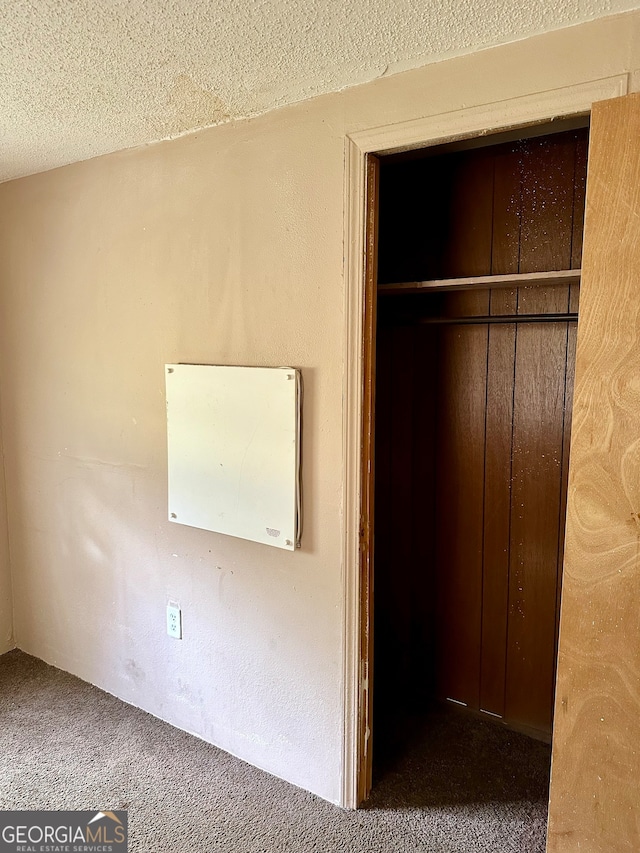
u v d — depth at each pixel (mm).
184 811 1818
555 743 1379
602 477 1278
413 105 1516
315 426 1770
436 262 2158
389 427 2367
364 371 1688
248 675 2014
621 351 1240
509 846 1690
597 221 1253
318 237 1705
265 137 1778
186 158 1964
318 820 1786
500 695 2252
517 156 1970
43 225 2404
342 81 1576
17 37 1340
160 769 2010
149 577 2256
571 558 1328
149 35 1336
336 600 1788
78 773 1987
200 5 1211
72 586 2547
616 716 1293
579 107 1312
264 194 1796
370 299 1680
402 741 2168
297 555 1853
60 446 2494
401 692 2475
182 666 2197
